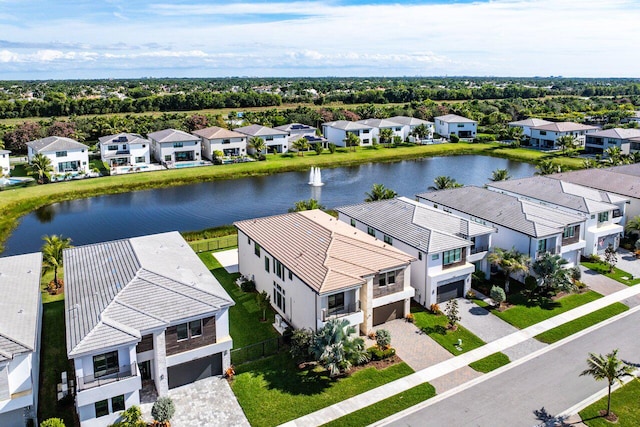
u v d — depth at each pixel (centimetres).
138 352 2833
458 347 3378
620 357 3250
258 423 2653
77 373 2548
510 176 8831
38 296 3159
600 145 11425
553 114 17075
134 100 17512
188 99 17925
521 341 3466
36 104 15638
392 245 4331
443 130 14212
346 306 3388
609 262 4734
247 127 12181
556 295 4175
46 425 2366
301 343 3130
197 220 6881
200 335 2967
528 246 4338
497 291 3878
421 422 2650
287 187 8800
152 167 9925
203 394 2900
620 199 5341
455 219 4441
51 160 9062
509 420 2661
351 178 9538
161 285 3028
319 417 2695
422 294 3994
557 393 2892
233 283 4422
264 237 4150
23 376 2472
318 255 3575
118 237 6172
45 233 6328
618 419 2662
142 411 2725
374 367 3153
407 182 9150
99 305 2850
